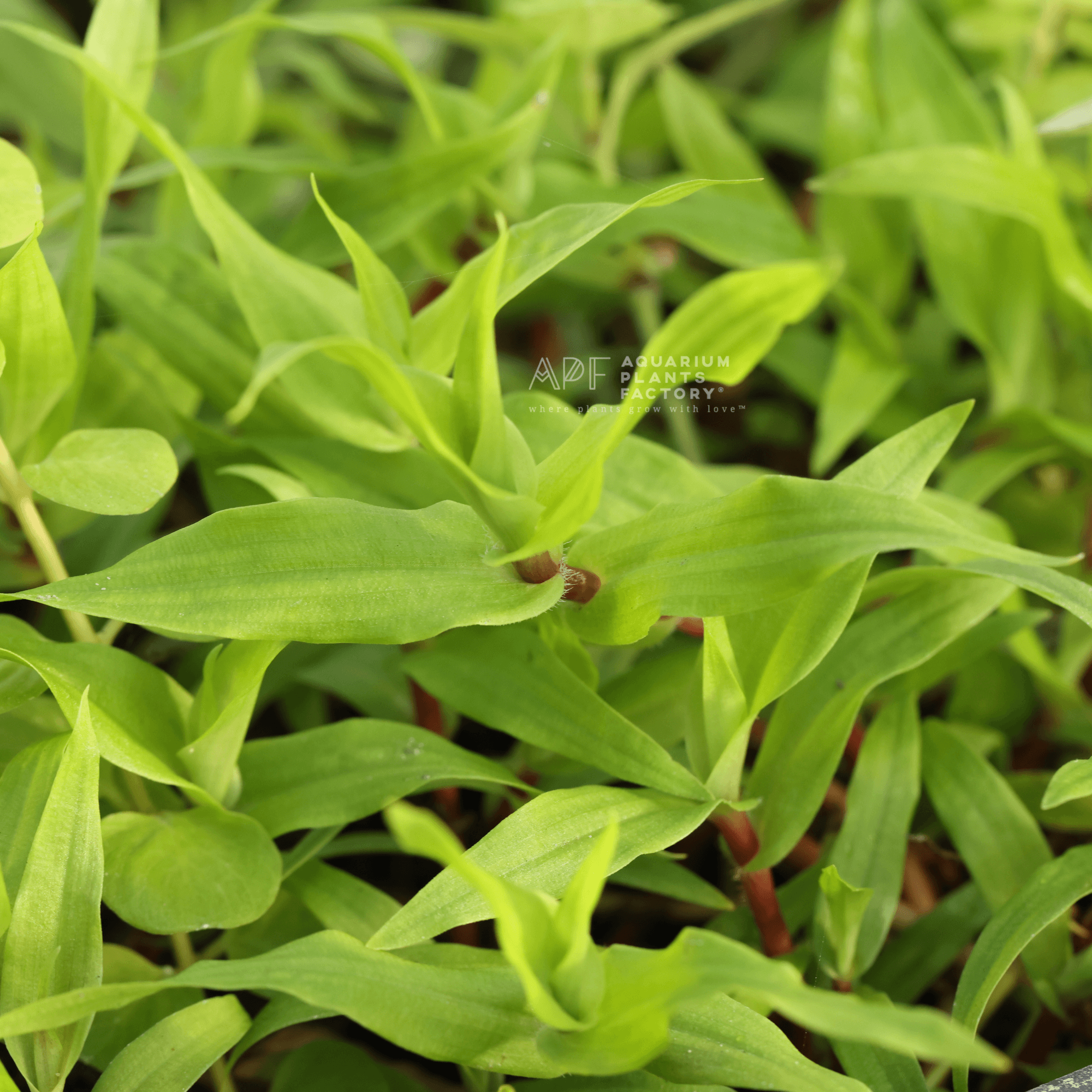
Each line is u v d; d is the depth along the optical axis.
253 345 0.48
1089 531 0.51
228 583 0.42
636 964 0.41
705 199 0.52
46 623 0.48
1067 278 0.50
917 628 0.45
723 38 0.77
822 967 0.45
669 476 0.46
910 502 0.42
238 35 0.53
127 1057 0.42
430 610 0.42
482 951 0.43
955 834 0.45
